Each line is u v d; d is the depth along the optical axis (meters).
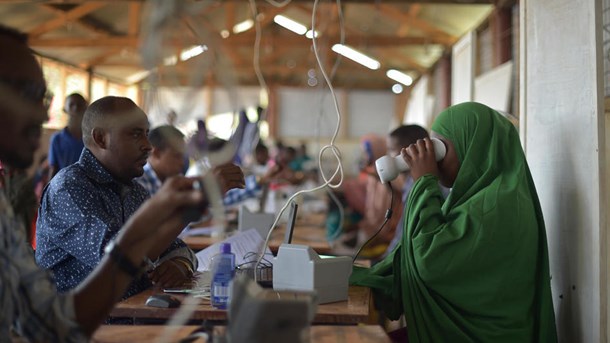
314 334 1.34
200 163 1.17
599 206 1.83
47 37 11.95
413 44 11.95
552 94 2.13
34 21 10.65
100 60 13.06
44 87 1.21
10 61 1.14
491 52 7.54
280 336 1.10
